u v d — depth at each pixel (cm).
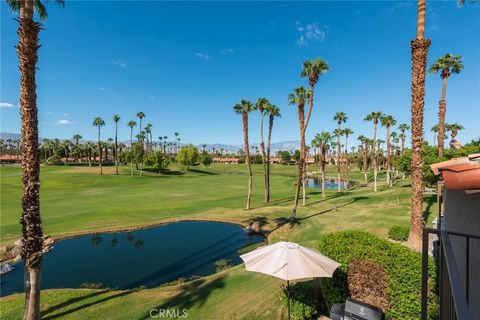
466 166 363
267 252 753
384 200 3200
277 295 1053
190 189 4984
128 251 1917
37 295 881
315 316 876
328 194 4297
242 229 2411
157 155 8925
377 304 759
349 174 9762
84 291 1205
